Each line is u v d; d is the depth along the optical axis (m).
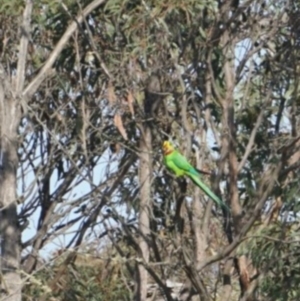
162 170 61.53
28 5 60.00
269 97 60.12
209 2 58.66
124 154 64.19
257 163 62.28
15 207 60.62
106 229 61.78
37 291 59.12
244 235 57.78
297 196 60.34
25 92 60.38
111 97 58.19
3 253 60.00
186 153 58.97
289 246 59.22
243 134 62.81
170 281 64.19
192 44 59.31
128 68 58.91
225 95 60.03
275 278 60.31
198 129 60.69
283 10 59.75
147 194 60.59
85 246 62.81
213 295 63.47
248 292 59.88
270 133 62.56
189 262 57.31
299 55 60.69
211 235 63.28
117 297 65.88
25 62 61.19
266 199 58.53
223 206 58.06
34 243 64.75
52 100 64.81
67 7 61.00
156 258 59.66
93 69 61.94
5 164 60.53
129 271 63.00
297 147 60.19
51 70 63.12
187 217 61.97
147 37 58.34
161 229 61.91
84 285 64.69
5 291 54.59
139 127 60.59
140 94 59.72
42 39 63.19
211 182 59.47
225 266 60.44
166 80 59.34
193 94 59.88
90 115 62.81
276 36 60.81
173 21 58.88
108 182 64.00
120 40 59.59
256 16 59.84
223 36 59.69
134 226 61.84
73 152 64.44
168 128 61.03
